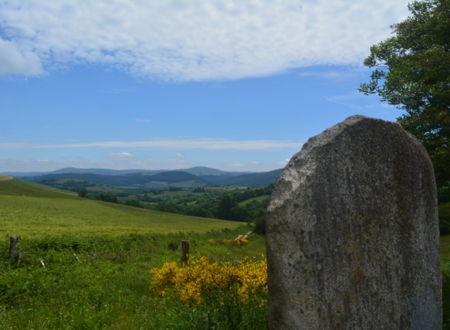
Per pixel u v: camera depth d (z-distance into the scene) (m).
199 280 6.89
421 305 4.09
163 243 23.33
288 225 3.36
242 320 4.74
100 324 6.33
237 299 5.26
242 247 27.39
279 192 3.45
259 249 26.38
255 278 6.55
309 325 3.34
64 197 69.75
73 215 45.81
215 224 53.38
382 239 3.85
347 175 3.69
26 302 8.27
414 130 10.95
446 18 11.51
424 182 4.26
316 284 3.41
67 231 26.86
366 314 3.67
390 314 3.83
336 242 3.55
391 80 12.87
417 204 4.17
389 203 3.94
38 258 14.31
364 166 3.81
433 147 10.81
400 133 4.13
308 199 3.45
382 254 3.84
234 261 8.14
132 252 18.47
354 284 3.62
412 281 4.04
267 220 3.42
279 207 3.38
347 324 3.53
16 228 27.19
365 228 3.74
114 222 42.56
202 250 21.83
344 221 3.62
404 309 3.95
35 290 9.20
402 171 4.08
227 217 74.94
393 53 14.55
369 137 3.88
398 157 4.07
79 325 6.18
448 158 10.10
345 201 3.64
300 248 3.38
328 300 3.45
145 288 9.52
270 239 3.39
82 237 20.31
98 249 18.41
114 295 8.68
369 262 3.74
